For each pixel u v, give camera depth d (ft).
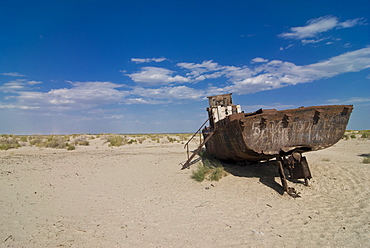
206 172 32.42
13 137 118.73
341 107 26.32
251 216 19.03
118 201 23.66
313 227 16.92
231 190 25.68
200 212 20.08
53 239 15.43
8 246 14.39
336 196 22.80
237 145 27.27
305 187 25.26
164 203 22.67
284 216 18.90
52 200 24.08
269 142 25.50
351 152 47.93
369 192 22.98
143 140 113.39
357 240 14.98
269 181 27.43
